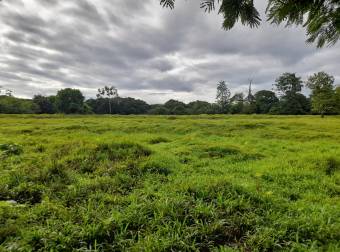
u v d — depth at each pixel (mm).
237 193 4895
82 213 4008
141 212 4020
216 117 43156
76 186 5352
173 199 4461
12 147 9289
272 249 3320
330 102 41656
